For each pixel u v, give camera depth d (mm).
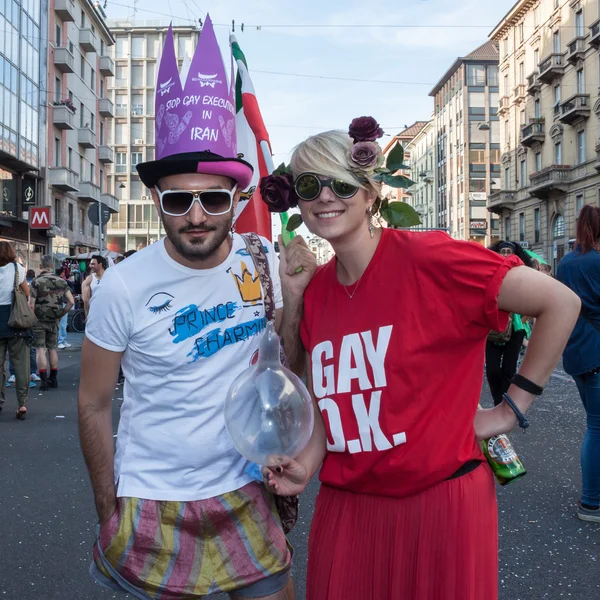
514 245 5391
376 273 1690
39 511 3805
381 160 1667
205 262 1790
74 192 35000
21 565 3064
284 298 1891
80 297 19062
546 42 37531
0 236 25906
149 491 1800
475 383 1683
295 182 1709
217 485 1820
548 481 4336
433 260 1613
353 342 1683
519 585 2830
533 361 1638
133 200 66188
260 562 1843
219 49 1790
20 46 27141
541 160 39000
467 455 1649
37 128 29359
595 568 2994
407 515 1646
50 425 6270
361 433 1656
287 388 1613
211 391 1803
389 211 1728
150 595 1790
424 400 1620
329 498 1780
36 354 8531
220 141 1748
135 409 1832
